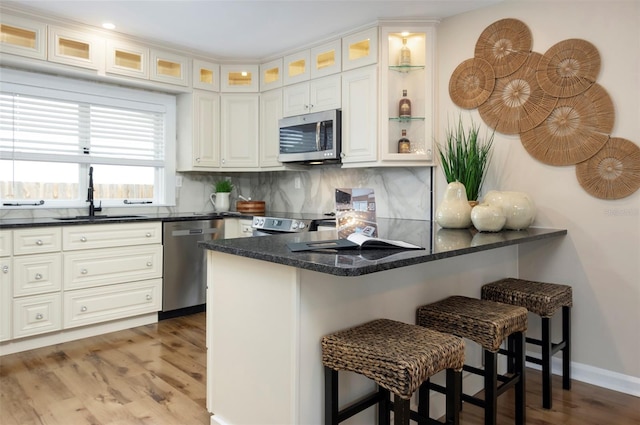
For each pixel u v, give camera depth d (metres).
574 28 2.58
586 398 2.38
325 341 1.62
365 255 1.57
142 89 4.02
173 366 2.67
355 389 1.79
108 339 3.17
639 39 2.37
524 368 1.99
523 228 2.60
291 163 4.05
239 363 1.87
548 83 2.67
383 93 3.24
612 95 2.45
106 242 3.28
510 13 2.84
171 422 2.04
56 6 3.03
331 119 3.53
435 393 2.15
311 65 3.75
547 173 2.70
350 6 3.02
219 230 4.00
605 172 2.48
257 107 4.25
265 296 1.72
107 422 2.03
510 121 2.84
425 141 3.22
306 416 1.62
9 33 3.17
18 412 2.11
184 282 3.75
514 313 1.92
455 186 2.67
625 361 2.47
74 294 3.12
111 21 3.30
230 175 4.75
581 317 2.61
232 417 1.91
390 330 1.68
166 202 4.25
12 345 2.88
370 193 2.02
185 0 2.94
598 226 2.53
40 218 3.43
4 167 3.36
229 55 4.12
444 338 1.59
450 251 1.70
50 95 3.48
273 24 3.34
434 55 3.20
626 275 2.45
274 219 3.65
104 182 3.91
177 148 4.29
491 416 1.80
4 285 2.81
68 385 2.40
